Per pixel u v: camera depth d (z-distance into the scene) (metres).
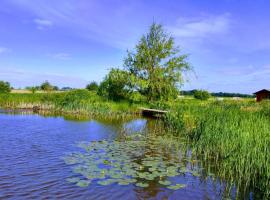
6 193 6.69
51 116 25.06
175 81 33.91
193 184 7.72
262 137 8.80
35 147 11.63
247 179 7.88
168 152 11.24
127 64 34.78
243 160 7.88
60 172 8.29
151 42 34.16
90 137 14.44
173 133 16.06
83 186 7.21
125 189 7.12
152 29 33.97
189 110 16.52
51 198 6.47
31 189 6.97
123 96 34.59
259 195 7.11
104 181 7.57
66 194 6.71
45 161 9.45
